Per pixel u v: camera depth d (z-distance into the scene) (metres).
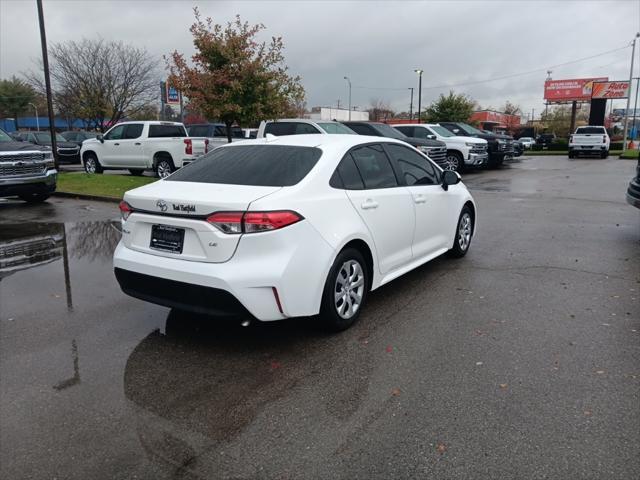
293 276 3.97
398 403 3.41
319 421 3.22
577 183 16.44
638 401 3.38
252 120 16.81
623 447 2.91
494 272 6.33
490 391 3.53
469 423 3.17
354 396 3.51
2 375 3.83
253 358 4.09
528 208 11.30
